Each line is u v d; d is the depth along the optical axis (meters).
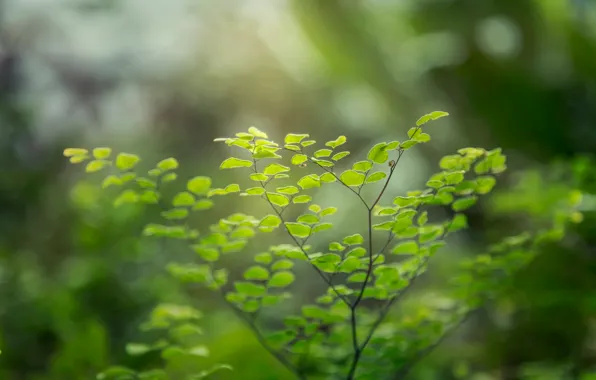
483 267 1.56
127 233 2.90
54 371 2.08
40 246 4.05
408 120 4.55
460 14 4.06
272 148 1.00
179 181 4.03
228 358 1.86
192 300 2.88
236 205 3.95
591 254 2.48
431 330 1.61
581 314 2.50
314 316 1.37
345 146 5.10
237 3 4.76
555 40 4.09
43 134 5.12
